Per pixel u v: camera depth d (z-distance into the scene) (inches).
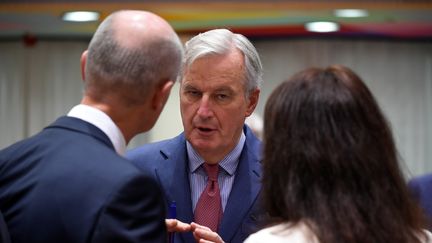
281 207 65.0
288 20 276.7
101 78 70.7
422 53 331.3
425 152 332.2
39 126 319.6
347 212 61.6
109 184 65.5
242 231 93.8
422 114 331.6
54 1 231.8
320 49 324.5
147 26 71.0
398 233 62.4
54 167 68.0
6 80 319.9
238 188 95.4
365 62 328.2
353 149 63.0
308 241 61.4
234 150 96.7
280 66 326.0
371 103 65.4
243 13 255.9
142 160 99.0
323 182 63.1
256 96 97.8
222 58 91.0
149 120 73.8
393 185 64.2
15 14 253.3
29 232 65.7
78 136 70.5
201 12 251.1
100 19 251.3
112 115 71.6
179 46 73.2
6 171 70.6
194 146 93.1
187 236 93.7
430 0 237.1
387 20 275.3
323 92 64.6
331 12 251.8
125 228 64.4
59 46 318.3
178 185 95.6
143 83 70.4
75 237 64.0
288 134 64.5
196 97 92.3
